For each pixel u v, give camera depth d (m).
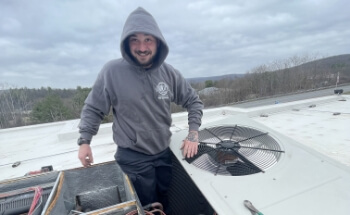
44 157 3.88
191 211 1.83
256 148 1.74
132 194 1.30
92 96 1.79
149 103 1.72
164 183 2.01
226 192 1.25
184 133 2.21
